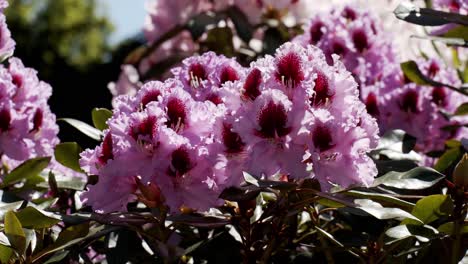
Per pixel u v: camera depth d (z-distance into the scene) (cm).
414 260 102
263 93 88
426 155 128
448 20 108
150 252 104
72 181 117
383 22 173
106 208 92
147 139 89
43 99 131
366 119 93
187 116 92
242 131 89
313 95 91
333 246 101
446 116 132
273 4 197
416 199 105
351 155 89
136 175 90
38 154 130
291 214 94
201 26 194
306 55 92
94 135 116
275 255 105
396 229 92
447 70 140
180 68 110
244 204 94
